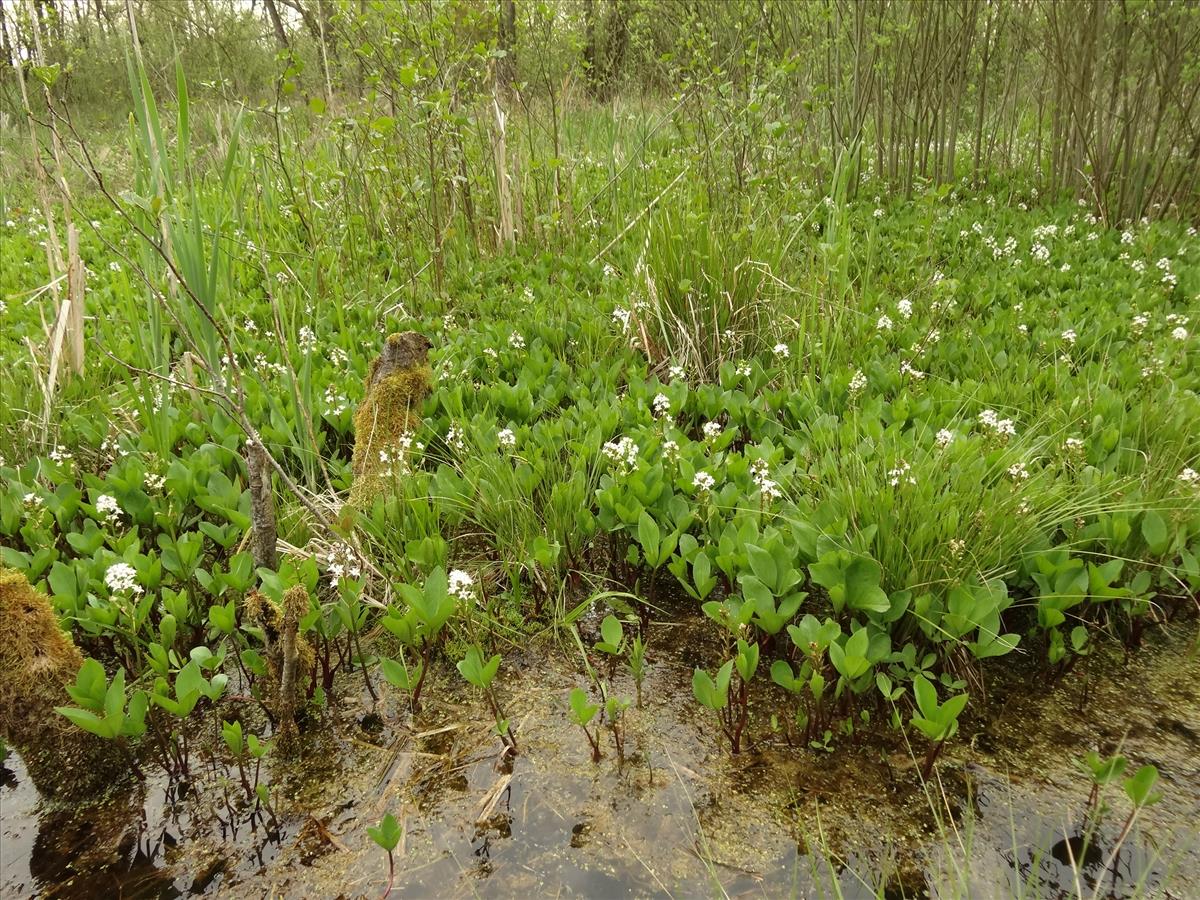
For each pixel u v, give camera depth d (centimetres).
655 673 257
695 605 289
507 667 261
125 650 257
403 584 243
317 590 288
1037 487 284
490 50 547
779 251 492
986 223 712
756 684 251
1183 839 193
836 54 843
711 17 848
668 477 316
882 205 811
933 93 845
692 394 398
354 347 481
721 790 212
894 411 366
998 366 416
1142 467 312
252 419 378
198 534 279
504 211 665
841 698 238
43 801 214
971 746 224
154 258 389
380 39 571
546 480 328
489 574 298
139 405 368
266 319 528
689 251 455
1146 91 727
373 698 248
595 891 186
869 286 540
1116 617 267
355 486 331
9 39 348
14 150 1031
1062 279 563
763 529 288
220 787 217
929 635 240
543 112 873
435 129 570
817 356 425
